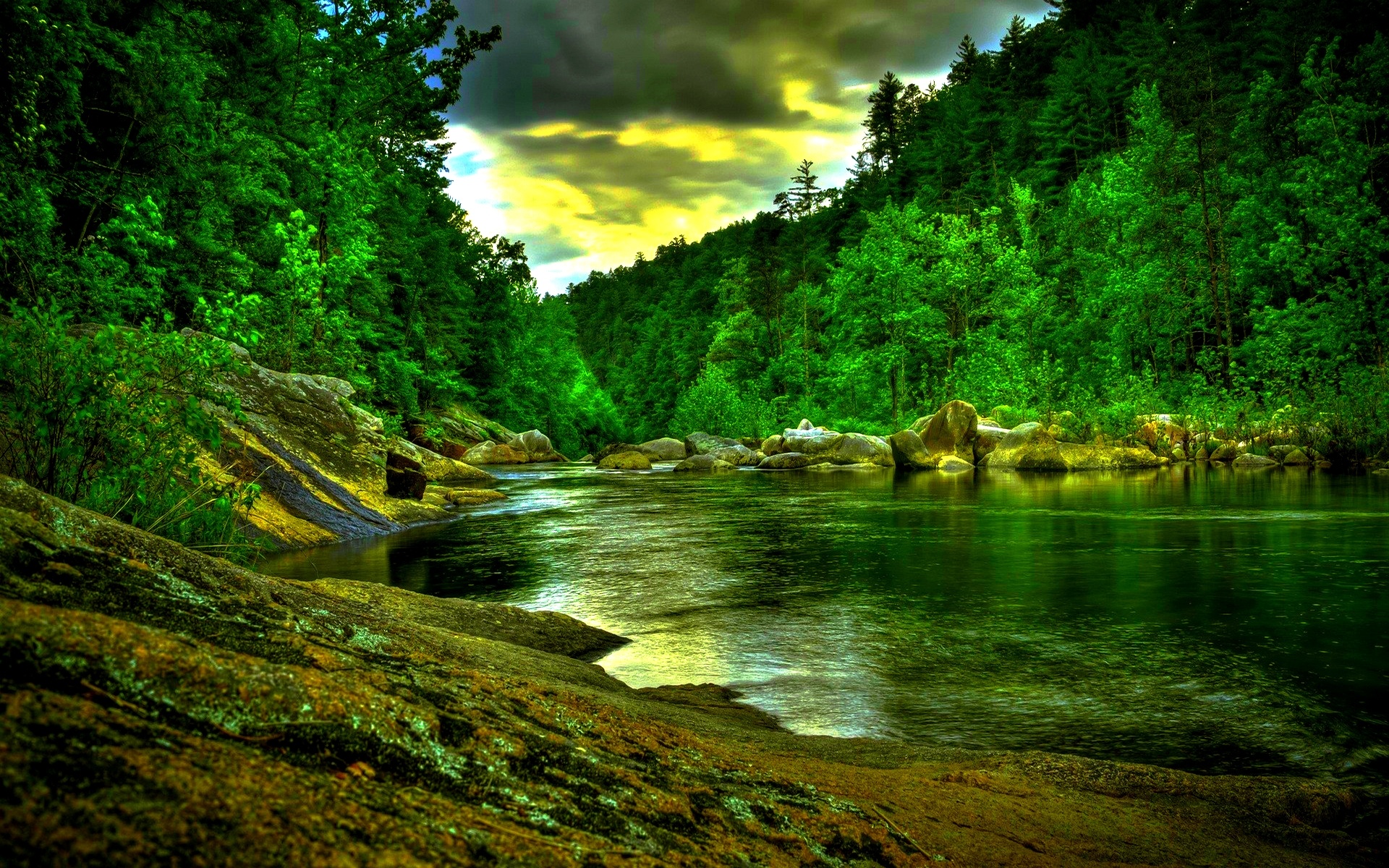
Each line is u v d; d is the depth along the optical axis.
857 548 12.63
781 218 84.62
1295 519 14.79
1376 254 36.16
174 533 6.88
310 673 1.53
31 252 10.85
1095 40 77.56
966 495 21.91
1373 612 8.05
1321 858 3.15
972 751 4.18
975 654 6.75
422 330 44.91
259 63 26.53
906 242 57.16
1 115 12.09
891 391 55.94
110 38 15.82
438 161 44.75
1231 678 6.05
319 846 0.96
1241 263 43.03
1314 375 33.38
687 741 2.78
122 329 6.80
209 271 20.70
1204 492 20.64
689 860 1.53
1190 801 3.61
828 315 68.69
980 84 86.00
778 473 35.25
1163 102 50.62
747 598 9.00
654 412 96.75
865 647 6.99
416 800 1.26
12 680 1.07
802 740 4.21
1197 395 36.47
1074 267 54.59
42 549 1.77
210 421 6.80
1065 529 14.38
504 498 22.31
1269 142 42.84
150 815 0.85
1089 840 2.83
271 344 20.78
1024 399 39.31
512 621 6.88
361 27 31.11
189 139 19.12
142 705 1.17
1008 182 70.62
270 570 10.55
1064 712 5.34
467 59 34.66
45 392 5.84
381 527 14.65
